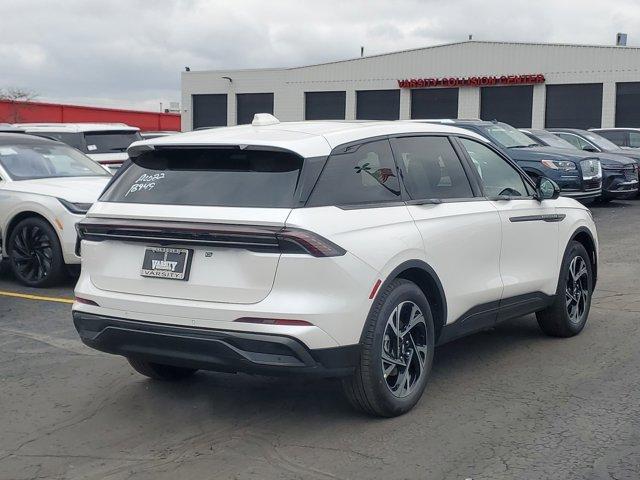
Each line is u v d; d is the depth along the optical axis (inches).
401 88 1744.6
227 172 201.6
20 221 388.5
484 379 241.9
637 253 475.8
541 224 265.6
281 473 179.0
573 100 1583.4
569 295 285.4
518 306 257.3
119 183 214.5
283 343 183.3
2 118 1501.0
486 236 238.5
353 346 193.0
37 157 419.8
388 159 218.5
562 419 207.9
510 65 1630.2
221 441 198.7
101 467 185.2
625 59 1521.9
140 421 213.6
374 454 187.8
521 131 721.0
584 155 649.0
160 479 177.8
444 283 222.2
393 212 209.6
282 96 1886.1
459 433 199.5
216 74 1958.7
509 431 200.2
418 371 214.8
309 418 212.5
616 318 315.6
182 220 193.3
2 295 370.9
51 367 261.1
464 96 1685.5
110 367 260.5
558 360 260.5
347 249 191.2
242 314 185.8
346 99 1813.5
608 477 173.2
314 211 190.2
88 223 207.3
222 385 241.3
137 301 198.4
